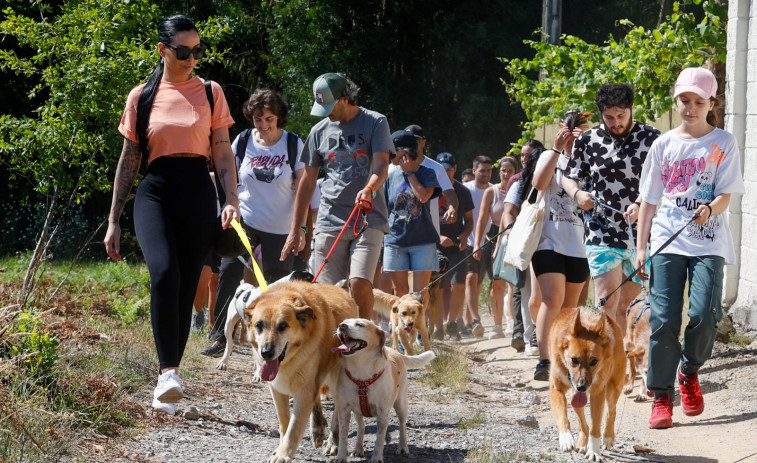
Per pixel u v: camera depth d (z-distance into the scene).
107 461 5.50
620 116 8.19
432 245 11.77
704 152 7.01
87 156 12.82
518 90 17.03
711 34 11.62
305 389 5.81
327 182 8.30
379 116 8.09
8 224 24.75
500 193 14.12
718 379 8.68
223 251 6.45
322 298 6.27
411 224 11.65
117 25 11.34
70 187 11.73
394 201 11.72
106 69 10.98
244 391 8.42
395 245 11.73
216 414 7.28
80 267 18.73
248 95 29.39
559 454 6.56
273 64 28.25
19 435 5.36
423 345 11.47
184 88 6.29
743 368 8.91
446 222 13.00
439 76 28.72
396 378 6.32
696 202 7.05
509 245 9.34
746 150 10.75
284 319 5.58
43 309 10.53
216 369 9.30
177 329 5.93
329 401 8.27
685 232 7.05
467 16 28.19
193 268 6.23
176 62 6.19
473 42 27.83
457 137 29.25
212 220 6.25
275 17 27.67
